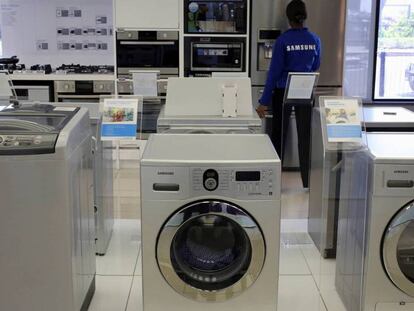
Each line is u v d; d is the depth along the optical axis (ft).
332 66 18.49
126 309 9.31
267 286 8.20
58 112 9.12
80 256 8.60
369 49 19.81
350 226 9.21
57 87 18.65
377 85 20.25
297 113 14.46
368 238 8.29
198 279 8.21
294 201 15.19
